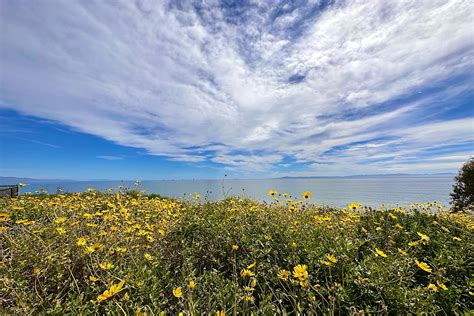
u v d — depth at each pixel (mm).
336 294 1626
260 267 2193
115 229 3076
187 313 1485
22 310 1656
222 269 2604
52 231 2914
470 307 1740
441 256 2158
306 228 3123
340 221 3650
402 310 1549
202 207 4879
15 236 2918
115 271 2156
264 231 3057
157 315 1479
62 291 2000
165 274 2199
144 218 4316
